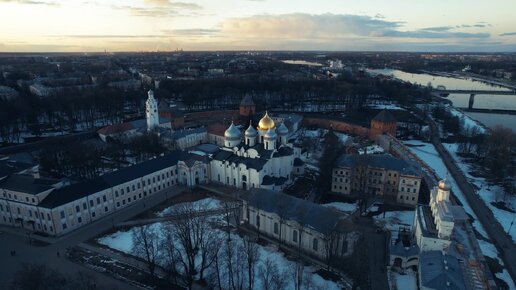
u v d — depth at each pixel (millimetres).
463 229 113375
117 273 100875
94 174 169250
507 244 117875
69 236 121125
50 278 91062
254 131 164500
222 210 138250
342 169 152750
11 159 164250
